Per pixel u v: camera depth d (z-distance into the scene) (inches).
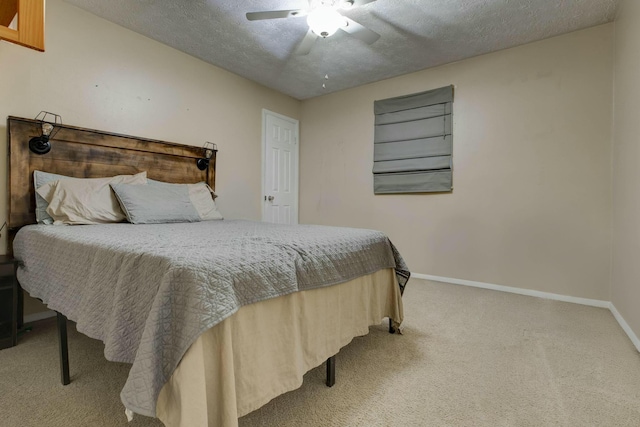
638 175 75.7
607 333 81.0
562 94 110.1
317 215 175.9
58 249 59.6
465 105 129.5
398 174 146.6
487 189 124.9
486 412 50.1
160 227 80.1
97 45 99.2
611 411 50.4
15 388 55.1
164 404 33.9
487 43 115.5
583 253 107.0
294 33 109.1
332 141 169.6
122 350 38.8
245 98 148.8
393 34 109.3
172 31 108.1
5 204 83.1
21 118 82.8
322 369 64.2
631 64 82.7
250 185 152.0
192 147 124.3
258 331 42.9
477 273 127.3
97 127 99.3
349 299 65.4
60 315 56.4
